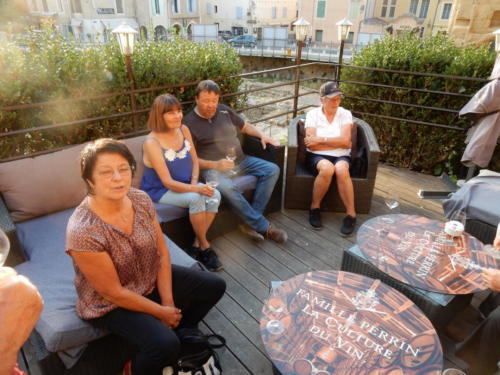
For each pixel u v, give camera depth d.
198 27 34.88
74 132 3.47
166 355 1.63
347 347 1.52
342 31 4.52
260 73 4.30
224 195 2.94
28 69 3.03
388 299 1.77
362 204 3.48
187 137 2.85
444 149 4.41
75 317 1.72
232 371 1.99
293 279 1.90
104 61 3.38
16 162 2.52
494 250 2.11
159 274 1.87
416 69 4.23
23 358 2.02
